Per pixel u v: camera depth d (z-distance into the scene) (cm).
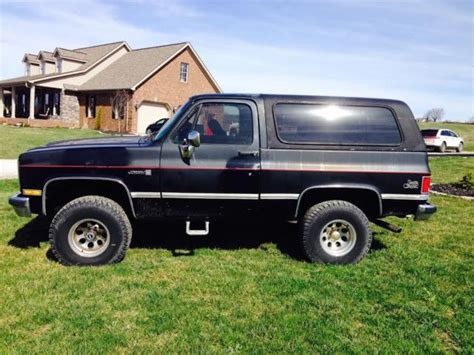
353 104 488
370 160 479
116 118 2916
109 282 420
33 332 326
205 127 474
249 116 476
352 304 388
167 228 618
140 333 327
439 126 5450
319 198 505
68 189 492
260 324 345
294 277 444
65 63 3259
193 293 401
